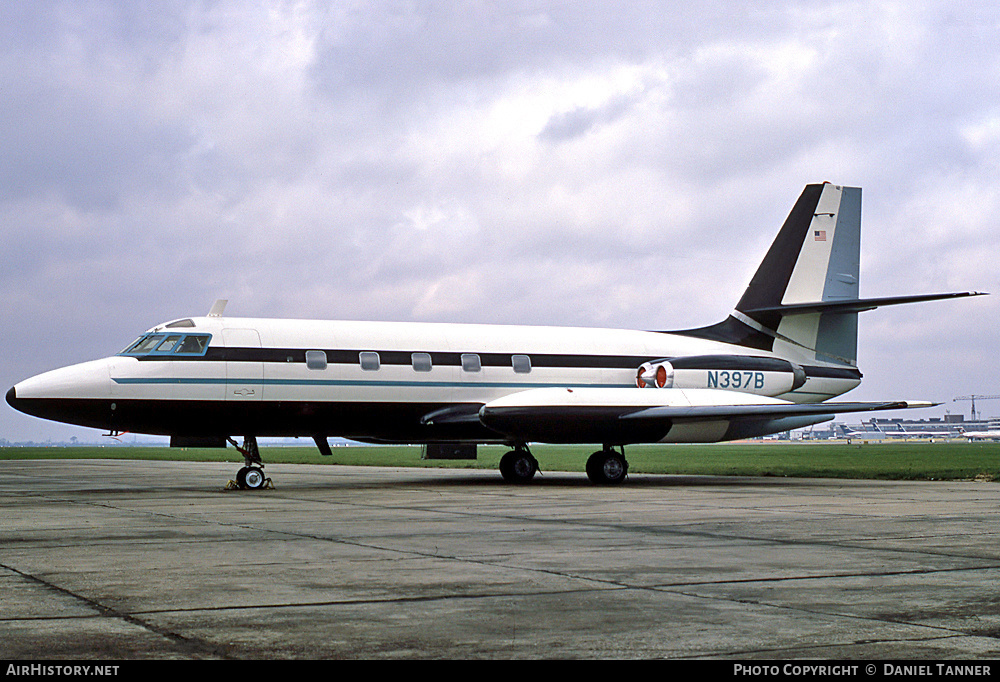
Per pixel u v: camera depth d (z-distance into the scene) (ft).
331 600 24.41
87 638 20.27
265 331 73.56
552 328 85.25
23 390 66.85
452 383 78.43
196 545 35.24
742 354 88.74
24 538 37.52
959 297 72.69
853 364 91.25
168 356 70.08
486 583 26.91
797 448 281.95
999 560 31.37
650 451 241.55
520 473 83.97
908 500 58.39
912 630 21.12
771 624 21.70
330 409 74.33
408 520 45.09
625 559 31.60
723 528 41.27
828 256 91.09
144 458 186.60
